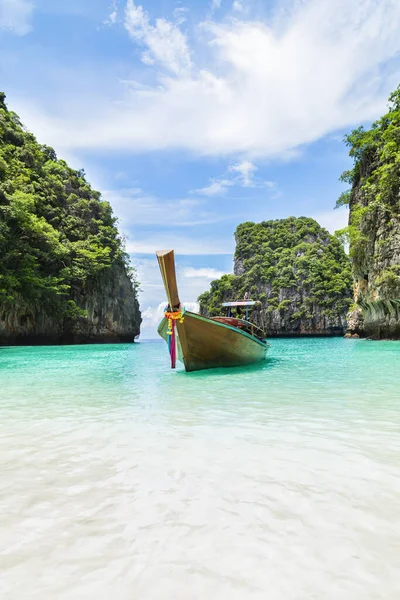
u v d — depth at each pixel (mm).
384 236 28203
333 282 81562
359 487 2541
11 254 30125
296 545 1844
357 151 35031
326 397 5934
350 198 37031
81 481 2701
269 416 4691
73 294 41469
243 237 108188
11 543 1889
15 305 31797
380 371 9547
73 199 47438
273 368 10453
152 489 2541
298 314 81750
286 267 88562
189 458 3176
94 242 44844
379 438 3689
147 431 4078
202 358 9914
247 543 1864
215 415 4793
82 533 1979
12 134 40938
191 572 1644
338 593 1499
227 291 96125
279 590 1519
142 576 1619
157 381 8281
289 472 2826
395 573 1625
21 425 4438
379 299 28516
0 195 29953
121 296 51781
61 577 1619
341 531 1976
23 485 2637
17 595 1503
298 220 107562
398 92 30609
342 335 82250
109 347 31297
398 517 2123
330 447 3424
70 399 6184
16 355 19188
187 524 2059
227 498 2385
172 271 8000
